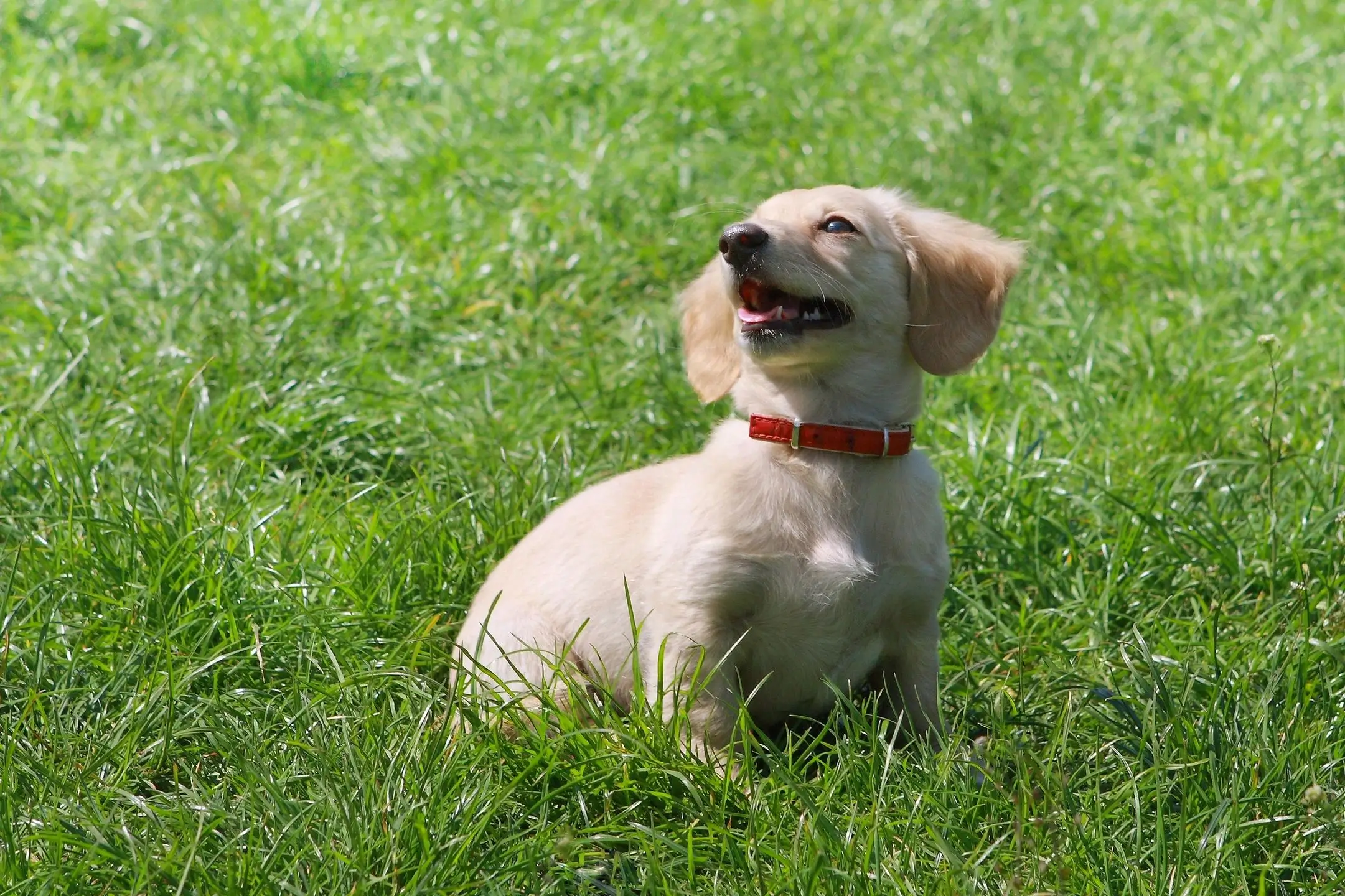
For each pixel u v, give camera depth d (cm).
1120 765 378
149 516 496
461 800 350
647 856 336
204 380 623
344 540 493
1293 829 345
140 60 1205
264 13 1263
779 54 1227
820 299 404
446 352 706
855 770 365
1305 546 499
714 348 450
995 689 436
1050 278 796
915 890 321
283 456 581
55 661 418
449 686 423
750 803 357
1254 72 1119
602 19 1293
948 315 416
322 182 929
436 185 930
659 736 376
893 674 417
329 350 683
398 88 1156
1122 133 1009
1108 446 592
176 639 433
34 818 347
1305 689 402
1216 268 795
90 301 714
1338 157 943
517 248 813
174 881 322
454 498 547
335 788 340
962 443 599
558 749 374
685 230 861
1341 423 615
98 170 941
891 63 1195
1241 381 660
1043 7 1338
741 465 400
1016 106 1062
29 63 1143
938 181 930
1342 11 1294
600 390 657
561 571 429
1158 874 318
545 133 1022
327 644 423
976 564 510
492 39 1238
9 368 651
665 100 1102
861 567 389
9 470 535
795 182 936
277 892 317
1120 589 487
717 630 395
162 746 383
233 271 759
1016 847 334
